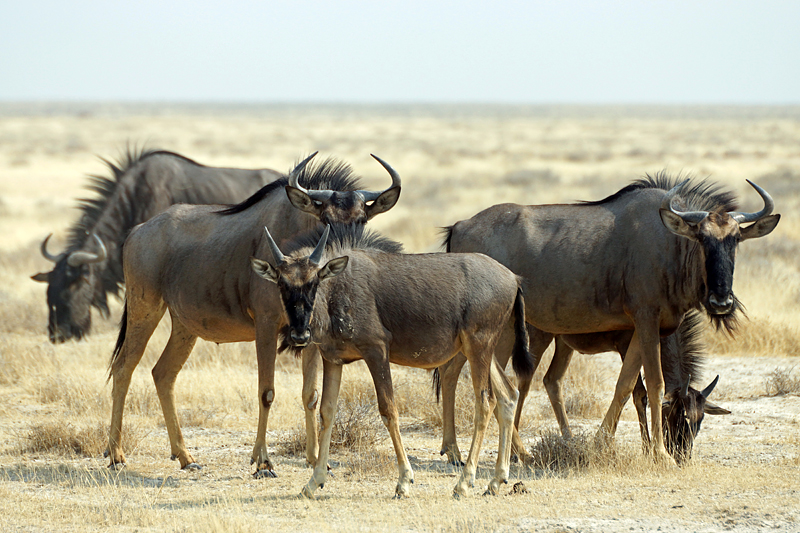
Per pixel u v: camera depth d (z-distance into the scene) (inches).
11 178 7436.0
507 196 5797.2
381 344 1193.4
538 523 1035.9
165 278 1486.2
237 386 1893.5
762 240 3321.9
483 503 1130.7
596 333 1553.9
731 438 1514.5
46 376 1968.5
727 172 7185.0
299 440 1496.1
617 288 1427.2
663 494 1155.9
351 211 1405.0
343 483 1294.3
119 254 2413.9
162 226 1508.4
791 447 1433.3
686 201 1444.4
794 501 1108.5
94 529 1046.4
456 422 1660.9
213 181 2471.7
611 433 1409.9
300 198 1389.0
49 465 1414.9
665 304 1393.9
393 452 1488.7
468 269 1229.7
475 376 1222.3
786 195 4877.0
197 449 1528.1
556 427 1637.6
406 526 1037.2
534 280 1465.3
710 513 1066.7
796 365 2033.7
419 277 1212.5
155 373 1460.4
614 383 1990.7
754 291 2514.8
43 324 2596.0
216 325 1459.2
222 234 1462.8
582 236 1456.7
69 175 7854.3
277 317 1348.4
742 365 2062.0
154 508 1144.2
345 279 1195.3
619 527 1019.3
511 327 1453.0
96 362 2167.8
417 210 5059.1
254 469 1391.5
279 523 1059.9
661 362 1467.8
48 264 3435.0
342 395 1785.2
